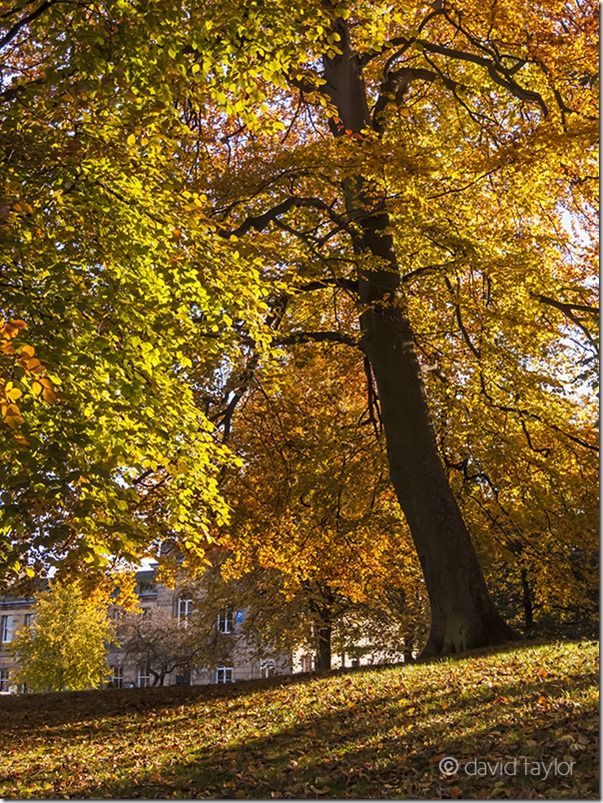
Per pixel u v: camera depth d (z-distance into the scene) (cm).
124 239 984
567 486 1908
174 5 977
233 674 5494
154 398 978
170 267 1005
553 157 1481
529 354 1930
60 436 880
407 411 1575
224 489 1769
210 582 3603
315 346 1817
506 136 1684
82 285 988
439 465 1569
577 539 1986
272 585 3338
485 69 1800
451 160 1639
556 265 1903
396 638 3488
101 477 888
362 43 1625
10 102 998
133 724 1202
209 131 1600
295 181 1506
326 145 1376
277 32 1087
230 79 1105
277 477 1859
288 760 835
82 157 941
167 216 981
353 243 1596
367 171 1347
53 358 881
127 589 1762
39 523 876
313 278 1464
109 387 945
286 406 1911
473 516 1989
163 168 1063
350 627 3544
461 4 1658
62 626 4700
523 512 1936
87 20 1012
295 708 1088
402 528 2100
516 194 1734
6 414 724
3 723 1320
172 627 5009
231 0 1032
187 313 1094
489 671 1088
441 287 1847
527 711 828
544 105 1564
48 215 994
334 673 1448
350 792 698
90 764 964
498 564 2230
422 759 754
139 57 1007
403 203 1423
